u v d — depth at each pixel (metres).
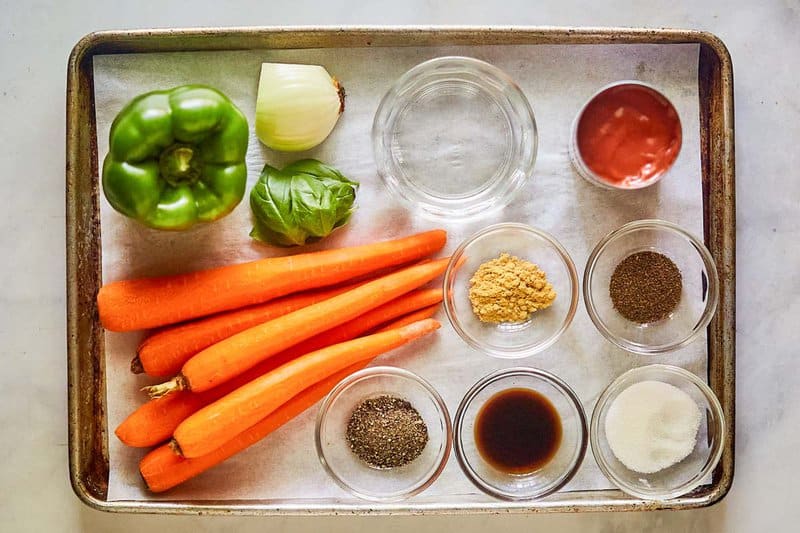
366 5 0.56
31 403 0.57
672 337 0.56
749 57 0.57
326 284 0.54
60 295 0.57
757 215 0.58
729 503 0.57
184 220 0.49
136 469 0.54
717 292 0.53
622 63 0.55
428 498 0.54
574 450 0.56
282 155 0.55
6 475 0.57
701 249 0.53
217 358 0.51
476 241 0.55
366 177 0.55
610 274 0.57
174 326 0.54
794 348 0.57
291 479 0.55
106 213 0.54
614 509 0.52
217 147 0.49
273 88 0.51
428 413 0.57
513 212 0.56
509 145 0.56
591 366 0.56
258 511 0.52
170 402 0.53
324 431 0.56
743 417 0.57
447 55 0.54
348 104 0.55
